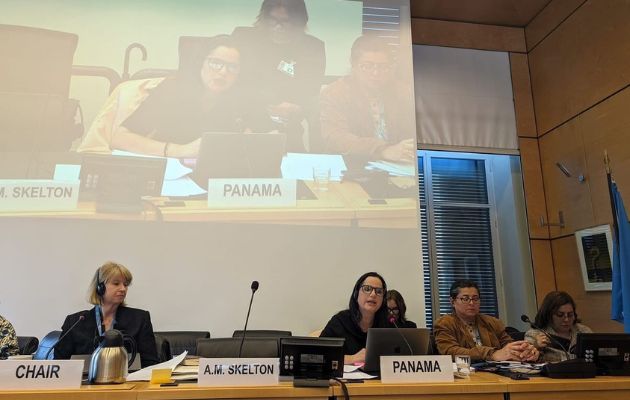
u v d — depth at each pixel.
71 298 2.97
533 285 4.21
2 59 3.24
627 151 3.49
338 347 1.39
